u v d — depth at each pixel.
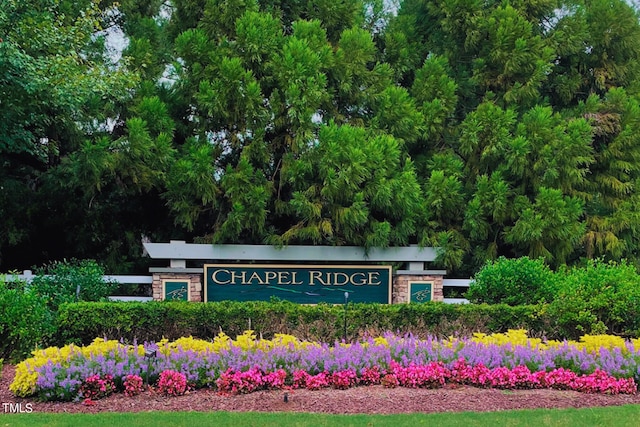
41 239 12.48
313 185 10.68
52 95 9.39
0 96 9.40
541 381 6.36
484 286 9.45
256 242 11.45
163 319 8.48
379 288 10.77
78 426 4.95
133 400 5.79
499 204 11.16
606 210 12.38
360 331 8.66
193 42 11.06
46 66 9.34
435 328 8.75
